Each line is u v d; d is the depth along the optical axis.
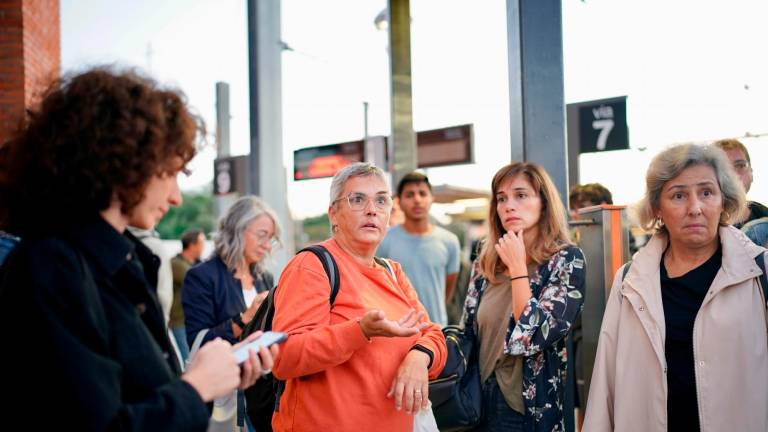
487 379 2.16
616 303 1.87
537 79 2.87
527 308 1.98
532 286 2.13
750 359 1.58
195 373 1.02
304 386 1.64
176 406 0.94
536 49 2.87
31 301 0.89
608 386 1.84
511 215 2.18
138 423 0.90
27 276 0.91
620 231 2.19
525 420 2.02
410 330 1.48
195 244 6.20
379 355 1.68
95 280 0.99
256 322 1.95
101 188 0.99
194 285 2.55
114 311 0.99
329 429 1.59
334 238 1.86
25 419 0.86
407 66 5.78
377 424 1.64
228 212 2.71
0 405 0.87
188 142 1.13
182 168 1.16
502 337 2.15
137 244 1.15
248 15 5.68
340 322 1.65
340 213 1.80
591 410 1.82
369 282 1.80
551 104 2.85
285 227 5.68
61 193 0.98
